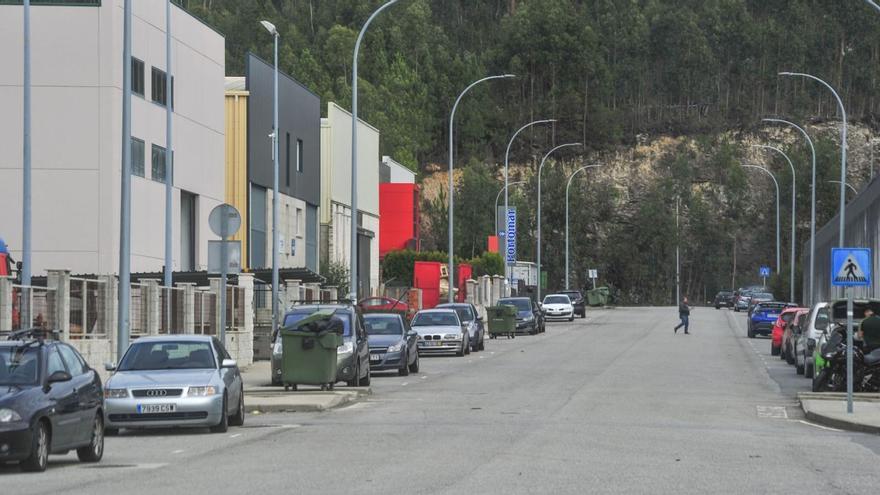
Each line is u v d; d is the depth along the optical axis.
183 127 89.69
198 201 92.50
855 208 86.31
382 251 161.12
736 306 169.88
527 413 38.91
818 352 48.53
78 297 48.44
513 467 24.92
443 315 76.50
